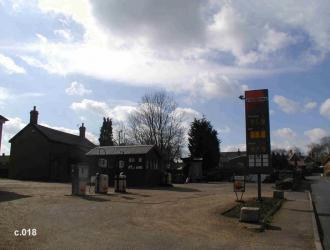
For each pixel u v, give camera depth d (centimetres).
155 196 2498
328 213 2095
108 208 1772
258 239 1256
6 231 1150
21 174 5197
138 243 1102
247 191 3434
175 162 7438
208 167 7138
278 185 3756
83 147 5753
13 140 5291
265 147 2280
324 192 3541
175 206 1938
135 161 3788
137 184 3750
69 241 1079
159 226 1380
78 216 1505
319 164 12731
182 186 4103
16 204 1758
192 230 1339
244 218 1554
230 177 6319
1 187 2845
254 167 2298
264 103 2297
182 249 1057
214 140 7269
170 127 7288
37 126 5234
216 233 1310
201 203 2094
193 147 7194
